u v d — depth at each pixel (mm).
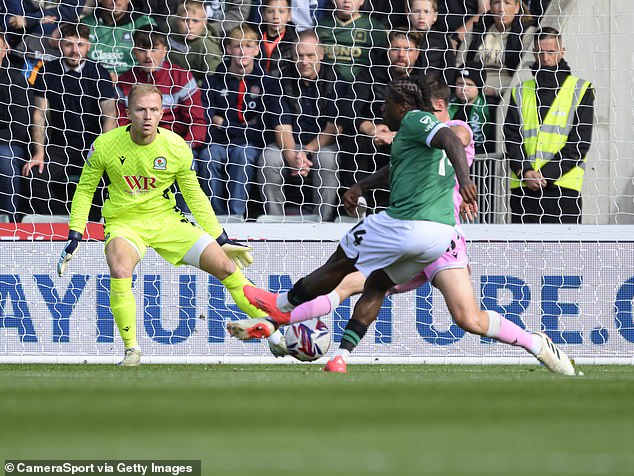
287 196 37125
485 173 36375
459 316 23344
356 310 23875
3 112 36531
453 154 20734
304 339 24703
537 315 33031
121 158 26938
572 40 37156
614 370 27875
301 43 36625
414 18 36781
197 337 32625
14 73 36531
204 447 9984
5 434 11047
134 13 38531
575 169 36062
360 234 21938
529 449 9781
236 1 37469
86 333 32656
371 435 11016
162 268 32688
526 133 36031
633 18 36969
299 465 8758
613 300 33062
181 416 12898
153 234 27625
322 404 14586
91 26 38250
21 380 19906
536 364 32219
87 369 26125
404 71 36812
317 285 22172
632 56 37031
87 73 36875
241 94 36750
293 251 32938
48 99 36719
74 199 27641
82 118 36906
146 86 26719
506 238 33375
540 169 35938
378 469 8508
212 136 36781
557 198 36062
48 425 11914
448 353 32625
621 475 8266
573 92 36062
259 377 21344
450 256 23234
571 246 33094
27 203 36969
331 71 37062
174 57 37312
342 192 37031
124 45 38188
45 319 32719
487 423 12258
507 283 33062
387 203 37156
